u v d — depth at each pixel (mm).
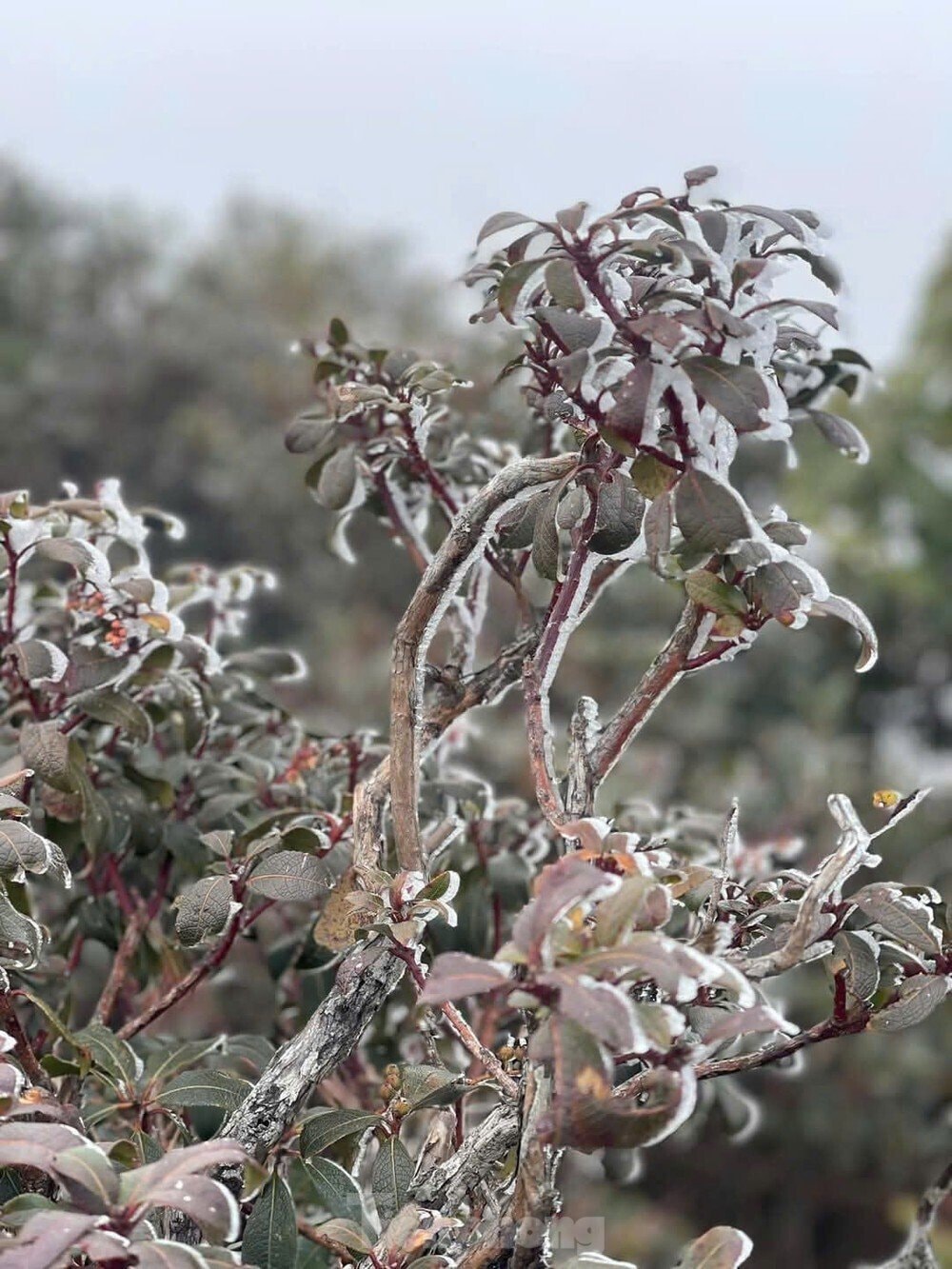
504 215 1822
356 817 1971
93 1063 2008
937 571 6629
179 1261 1700
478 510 1879
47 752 2053
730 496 1809
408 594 7891
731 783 5168
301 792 2314
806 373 2127
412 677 1907
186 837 2232
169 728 2443
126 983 2414
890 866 4738
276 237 10070
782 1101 4484
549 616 1937
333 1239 1929
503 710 5492
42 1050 2176
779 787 4930
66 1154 1727
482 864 2295
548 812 1887
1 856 1902
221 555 8242
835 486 6863
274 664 2371
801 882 1914
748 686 6062
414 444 2164
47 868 1945
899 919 1861
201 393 8492
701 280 1849
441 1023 2309
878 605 6445
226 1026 2479
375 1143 2234
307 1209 2129
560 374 1801
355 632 7621
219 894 1961
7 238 8844
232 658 2365
